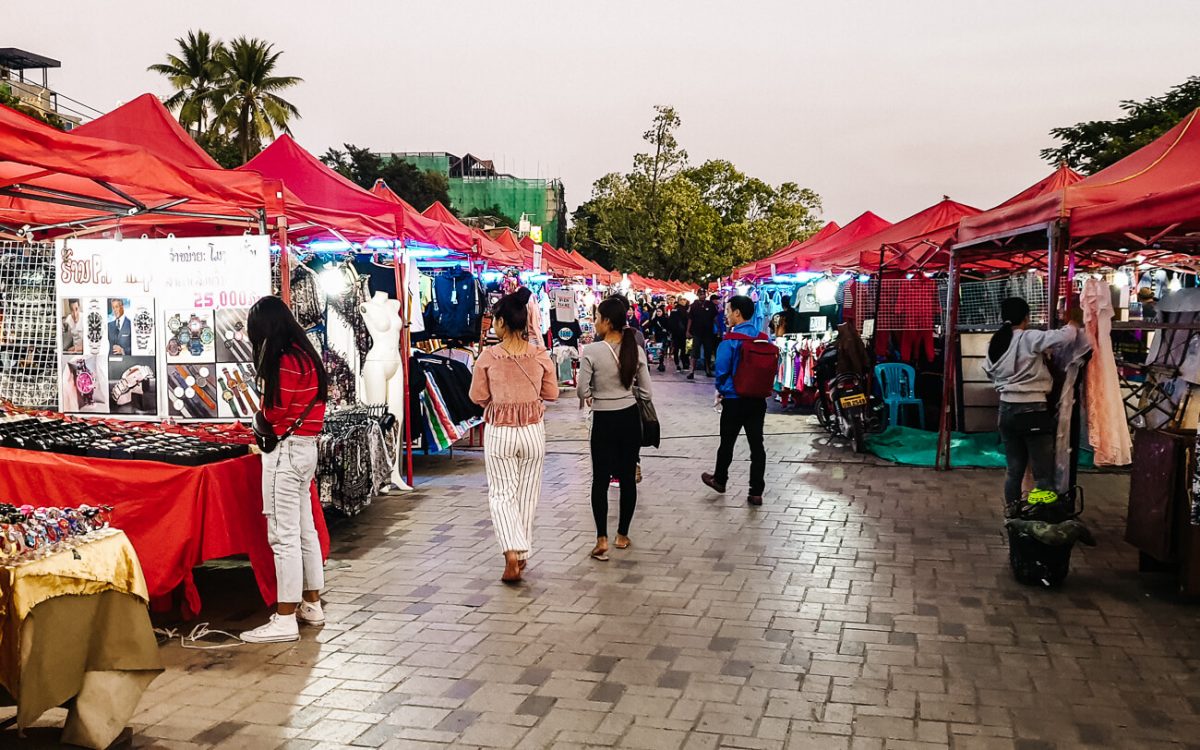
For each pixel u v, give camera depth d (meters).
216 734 3.91
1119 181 7.21
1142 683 4.39
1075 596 5.72
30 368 6.02
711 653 4.80
